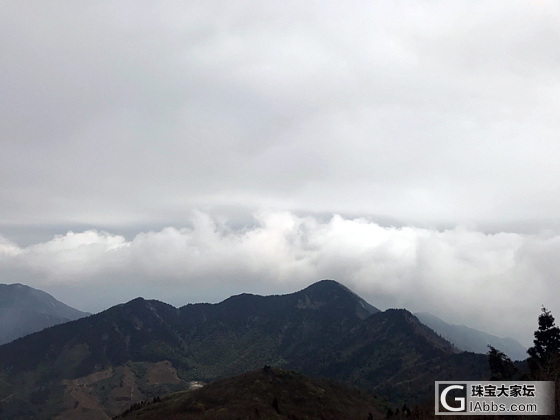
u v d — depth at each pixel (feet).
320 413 446.19
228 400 447.42
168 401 513.04
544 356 317.42
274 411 425.28
